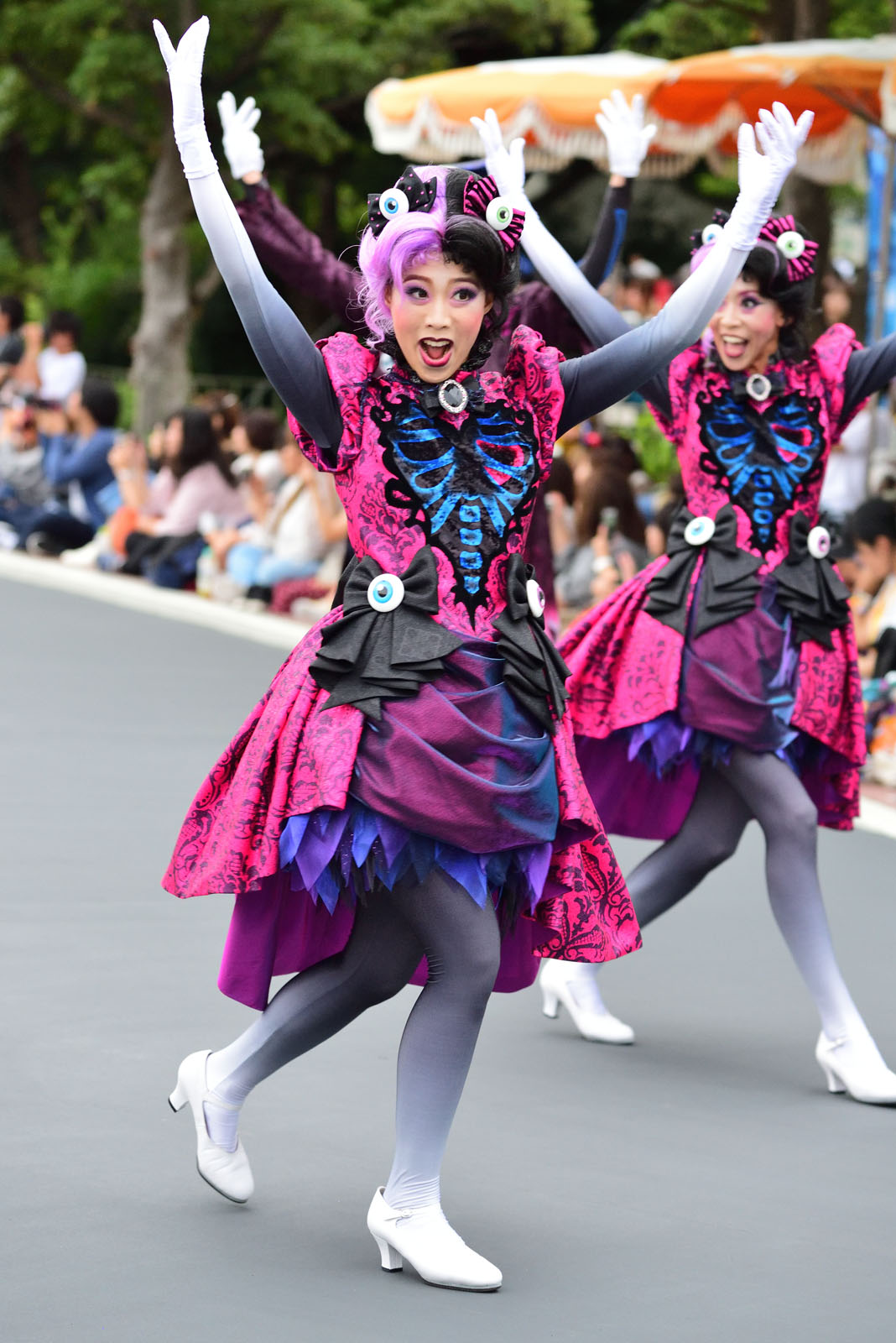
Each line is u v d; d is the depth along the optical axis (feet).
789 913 46.06
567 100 102.68
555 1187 38.68
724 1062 47.62
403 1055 33.88
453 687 33.30
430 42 192.44
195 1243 34.60
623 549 101.55
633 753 47.14
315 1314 31.91
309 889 34.09
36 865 60.90
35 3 183.52
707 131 102.58
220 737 82.89
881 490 107.55
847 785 48.75
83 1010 47.19
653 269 175.01
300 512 119.55
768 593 46.29
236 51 184.24
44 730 82.64
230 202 33.14
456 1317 32.12
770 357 47.37
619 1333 31.78
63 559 141.49
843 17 168.55
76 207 288.30
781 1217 37.55
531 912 35.58
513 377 35.19
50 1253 33.78
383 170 248.73
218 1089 35.91
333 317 239.50
